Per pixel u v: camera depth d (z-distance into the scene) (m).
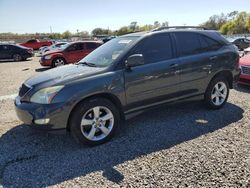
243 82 7.65
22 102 4.29
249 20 72.62
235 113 5.61
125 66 4.49
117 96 4.39
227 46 5.88
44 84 4.13
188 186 3.17
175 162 3.71
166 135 4.61
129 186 3.22
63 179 3.41
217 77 5.72
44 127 3.99
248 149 4.02
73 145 4.35
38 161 3.87
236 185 3.17
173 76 4.99
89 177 3.43
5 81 10.87
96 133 4.35
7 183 3.36
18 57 21.97
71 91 4.01
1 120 5.61
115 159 3.86
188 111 5.77
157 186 3.19
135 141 4.41
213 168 3.53
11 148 4.29
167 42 5.05
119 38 5.33
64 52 15.53
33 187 3.27
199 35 5.52
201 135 4.57
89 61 5.02
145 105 4.78
